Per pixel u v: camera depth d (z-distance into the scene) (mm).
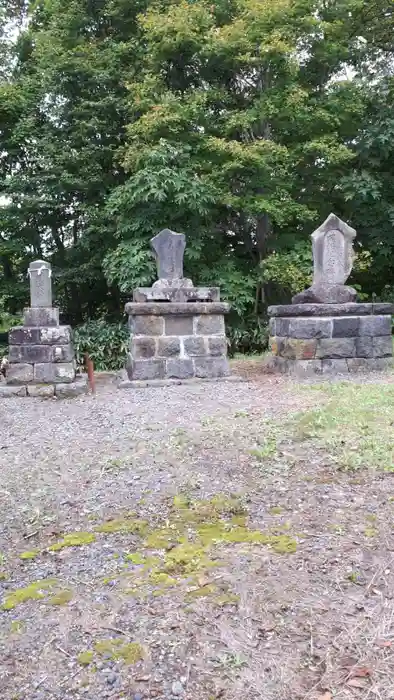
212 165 10359
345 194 10812
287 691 1619
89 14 12055
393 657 1737
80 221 12258
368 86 11266
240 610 1948
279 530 2502
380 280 13062
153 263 9992
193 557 2287
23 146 12109
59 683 1672
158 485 3090
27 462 3693
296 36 10609
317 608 1953
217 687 1638
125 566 2262
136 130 10203
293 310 6918
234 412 4648
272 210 10117
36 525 2719
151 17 10180
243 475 3176
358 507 2688
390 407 4410
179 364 6590
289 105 10242
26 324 6457
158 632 1855
